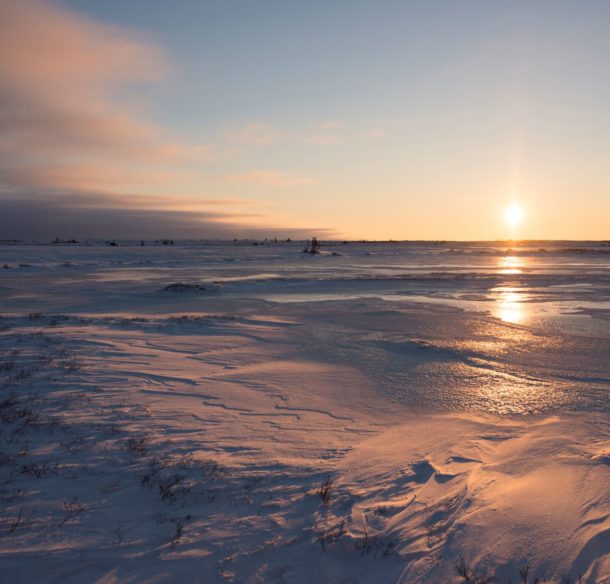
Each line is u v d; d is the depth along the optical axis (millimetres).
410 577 3213
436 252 129250
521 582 3121
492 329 17188
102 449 5559
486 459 5438
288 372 10508
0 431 5945
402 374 10594
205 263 68375
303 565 3391
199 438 6133
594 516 3848
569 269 58000
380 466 5297
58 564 3332
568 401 8625
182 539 3701
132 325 16422
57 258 70375
